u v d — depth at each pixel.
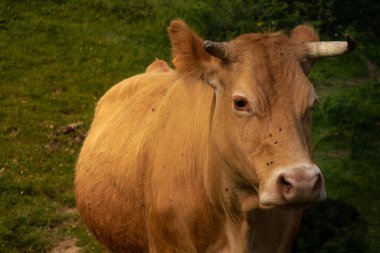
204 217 7.08
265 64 6.04
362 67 18.97
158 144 7.70
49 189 13.22
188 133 7.31
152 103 8.59
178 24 6.84
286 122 5.82
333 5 20.66
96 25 20.53
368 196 12.10
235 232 6.95
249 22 19.81
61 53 18.95
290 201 5.54
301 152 5.69
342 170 12.99
